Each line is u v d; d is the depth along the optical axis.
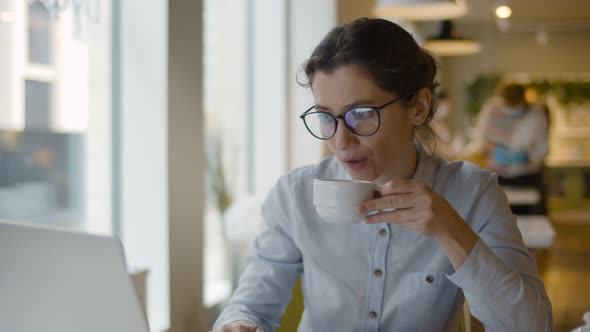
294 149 4.55
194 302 2.96
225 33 4.09
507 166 5.71
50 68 2.50
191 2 2.87
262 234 1.56
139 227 2.82
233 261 3.88
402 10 4.05
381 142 1.22
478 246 1.14
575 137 10.15
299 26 4.52
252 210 3.99
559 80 10.30
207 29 3.88
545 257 6.27
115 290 0.89
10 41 2.31
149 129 2.79
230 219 3.94
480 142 5.89
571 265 6.04
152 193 2.79
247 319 1.37
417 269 1.40
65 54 2.56
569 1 7.94
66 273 0.89
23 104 2.39
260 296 1.48
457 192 1.42
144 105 2.79
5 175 2.33
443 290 1.40
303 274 1.51
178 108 2.82
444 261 1.39
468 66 10.73
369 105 1.20
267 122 4.53
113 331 0.90
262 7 4.49
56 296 0.91
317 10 4.49
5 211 2.34
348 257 1.43
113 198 2.83
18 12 2.34
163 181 2.78
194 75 2.92
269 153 4.53
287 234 1.52
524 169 5.68
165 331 2.75
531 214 4.89
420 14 4.09
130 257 2.83
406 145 1.30
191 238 2.93
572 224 9.14
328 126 1.24
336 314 1.44
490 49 10.62
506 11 6.38
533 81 10.39
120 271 0.87
